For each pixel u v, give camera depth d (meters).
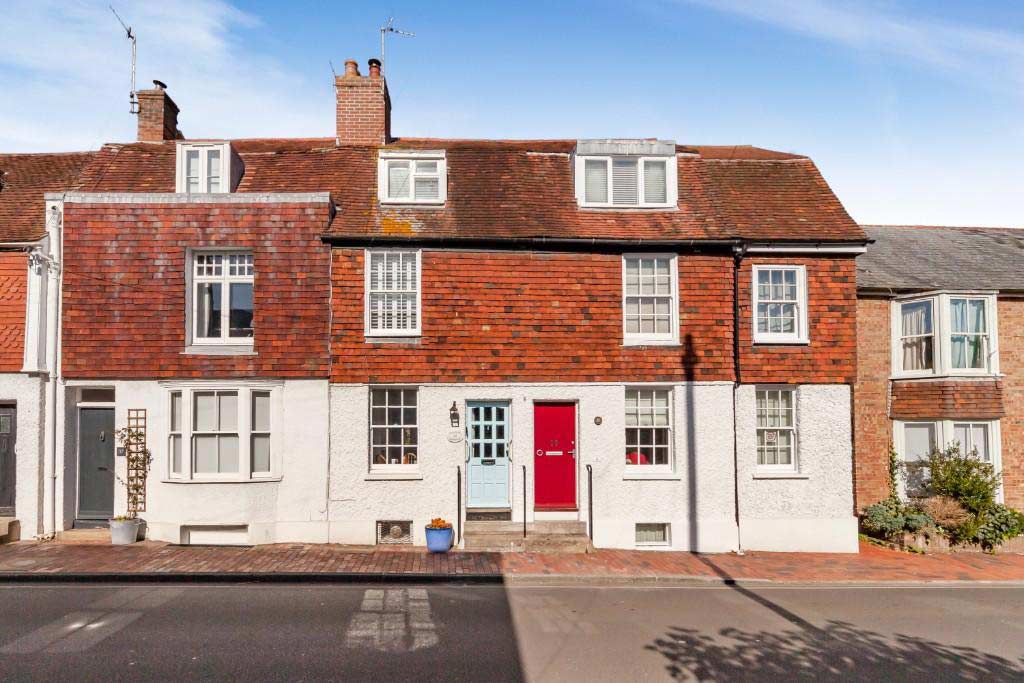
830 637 8.86
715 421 14.12
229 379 13.39
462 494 13.77
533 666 7.54
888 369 16.36
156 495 13.30
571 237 14.09
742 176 16.72
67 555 12.09
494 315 14.04
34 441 13.30
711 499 13.99
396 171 15.20
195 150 14.88
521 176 15.84
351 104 17.06
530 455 13.90
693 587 11.45
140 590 10.41
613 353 14.14
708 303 14.34
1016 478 16.22
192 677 6.98
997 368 16.05
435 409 13.82
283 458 13.46
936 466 15.46
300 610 9.43
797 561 13.40
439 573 11.41
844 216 15.48
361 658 7.63
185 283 13.54
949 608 10.51
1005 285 16.56
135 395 13.42
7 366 13.34
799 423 14.64
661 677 7.32
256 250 13.70
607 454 13.97
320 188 15.20
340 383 13.62
